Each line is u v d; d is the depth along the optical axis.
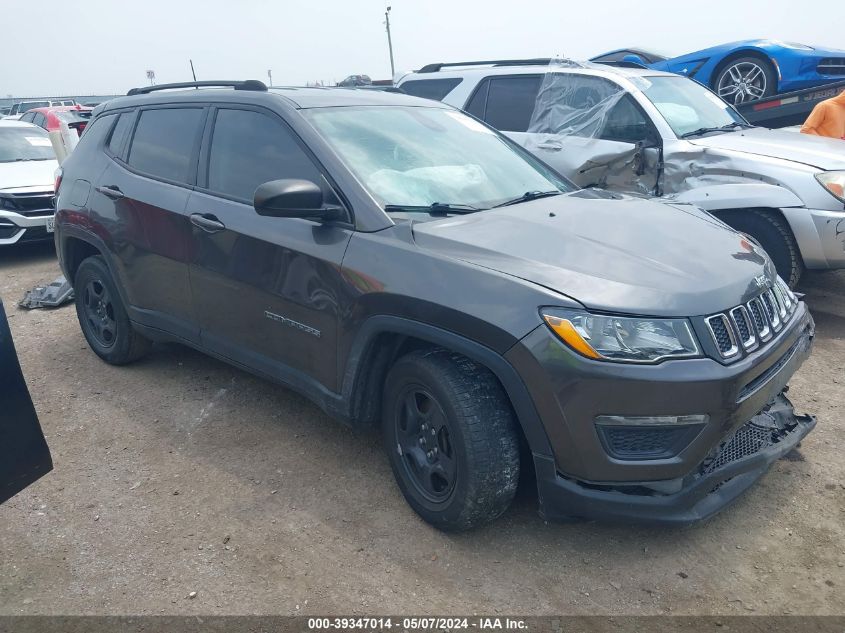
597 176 6.04
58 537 2.97
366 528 2.98
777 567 2.72
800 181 5.03
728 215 5.37
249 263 3.39
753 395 2.56
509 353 2.48
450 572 2.72
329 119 3.44
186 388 4.36
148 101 4.30
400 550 2.84
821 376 4.40
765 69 8.95
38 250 8.82
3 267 7.90
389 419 3.03
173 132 4.03
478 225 2.95
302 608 2.55
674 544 2.87
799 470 3.36
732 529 2.95
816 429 3.74
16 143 9.33
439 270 2.69
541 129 6.49
